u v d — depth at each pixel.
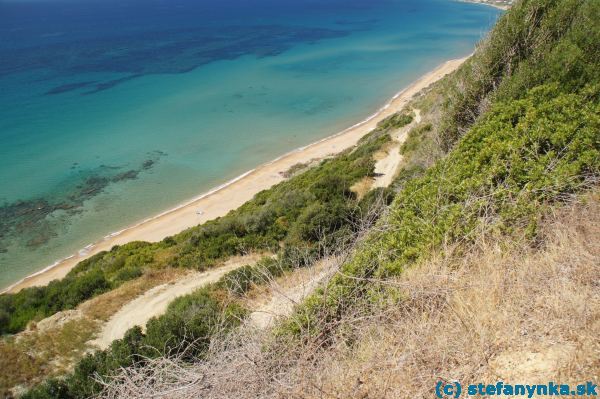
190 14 139.75
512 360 3.61
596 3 11.88
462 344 3.90
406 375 3.78
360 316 4.98
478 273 4.98
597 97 8.95
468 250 5.52
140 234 27.80
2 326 15.85
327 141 42.28
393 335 4.45
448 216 6.39
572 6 11.84
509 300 4.30
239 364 4.24
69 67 70.00
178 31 105.00
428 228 6.38
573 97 8.88
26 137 43.12
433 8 151.88
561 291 4.13
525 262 4.90
